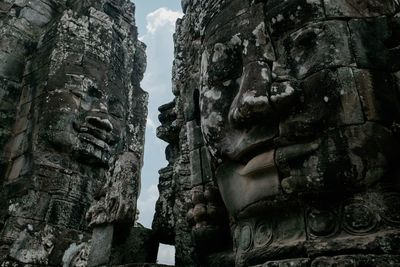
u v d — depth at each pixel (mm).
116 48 6480
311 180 1891
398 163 1883
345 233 1810
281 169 2012
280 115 2053
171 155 3936
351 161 1826
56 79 5547
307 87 2033
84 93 5562
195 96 3080
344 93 1934
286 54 2195
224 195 2367
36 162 4977
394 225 1745
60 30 6016
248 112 2068
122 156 3330
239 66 2395
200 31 2949
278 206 2031
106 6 6836
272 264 1878
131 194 3143
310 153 1938
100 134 5453
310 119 1957
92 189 5273
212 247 2615
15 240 4539
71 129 5242
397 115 1949
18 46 6434
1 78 6059
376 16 2162
